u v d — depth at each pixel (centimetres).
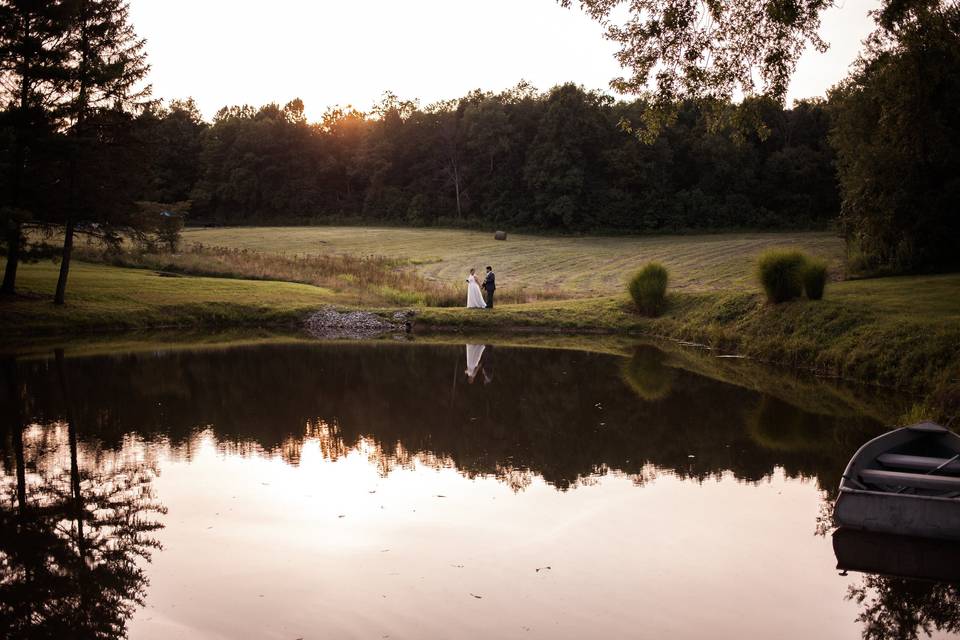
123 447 1112
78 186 2786
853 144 2986
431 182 9456
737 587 637
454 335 2814
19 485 926
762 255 2375
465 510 837
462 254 5659
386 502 862
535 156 8288
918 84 1819
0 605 596
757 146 8531
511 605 599
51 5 2652
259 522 794
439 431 1242
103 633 548
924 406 1277
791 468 1016
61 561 688
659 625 567
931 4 1490
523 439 1186
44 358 2031
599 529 777
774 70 1492
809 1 1384
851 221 3219
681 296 2961
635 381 1756
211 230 7369
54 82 2723
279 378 1764
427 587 632
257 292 3431
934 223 2772
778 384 1703
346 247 6019
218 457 1060
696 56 1495
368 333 2884
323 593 619
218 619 573
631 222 8056
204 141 9456
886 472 764
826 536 758
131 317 2878
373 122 10131
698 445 1149
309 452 1092
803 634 555
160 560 690
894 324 1798
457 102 10219
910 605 603
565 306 3162
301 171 9525
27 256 2881
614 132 8412
